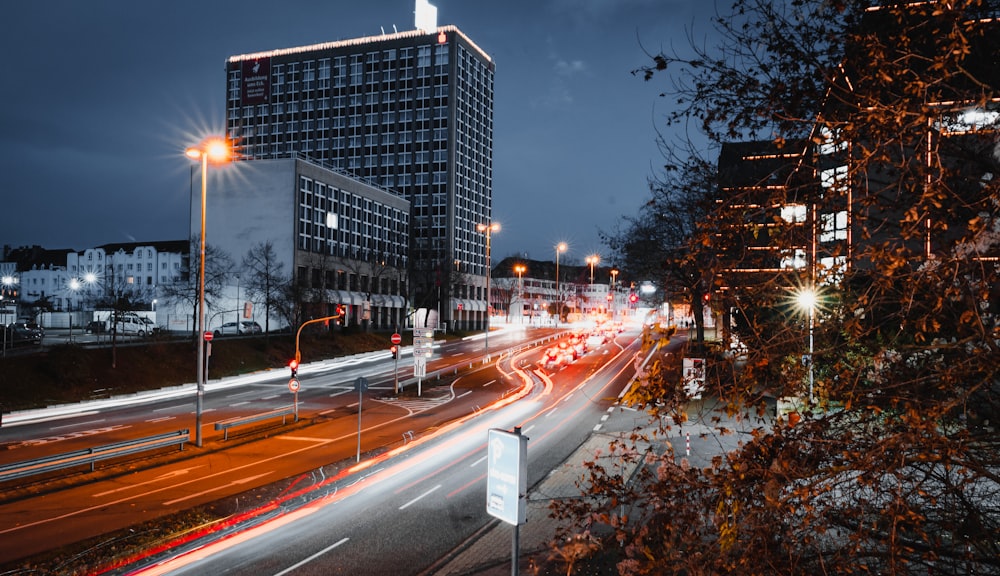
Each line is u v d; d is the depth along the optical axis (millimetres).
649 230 35750
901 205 4637
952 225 4879
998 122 4473
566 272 172500
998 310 4645
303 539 14898
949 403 3906
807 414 4812
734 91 5230
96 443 26750
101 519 16297
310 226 78250
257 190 75375
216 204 76438
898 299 4469
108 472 21125
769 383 4914
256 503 17766
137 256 123375
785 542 4617
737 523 4645
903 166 4258
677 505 5238
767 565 4613
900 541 4551
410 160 112750
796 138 5121
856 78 4828
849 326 4316
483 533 15086
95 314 66500
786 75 5094
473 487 19438
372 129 114375
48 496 18484
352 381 48281
